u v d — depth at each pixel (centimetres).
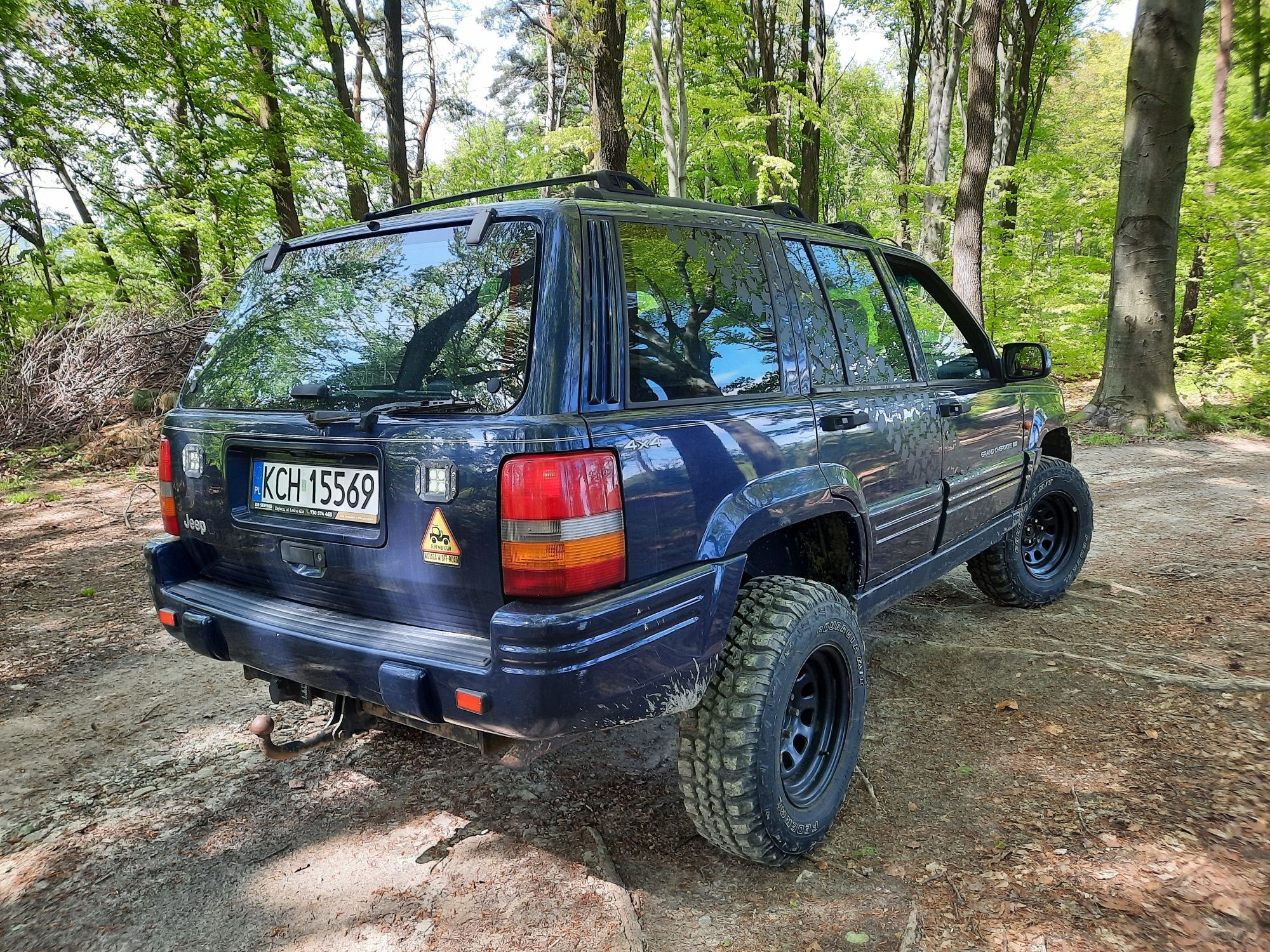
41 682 364
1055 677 331
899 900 206
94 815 260
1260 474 720
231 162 1291
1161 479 719
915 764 273
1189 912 195
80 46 1160
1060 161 1391
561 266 186
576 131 1071
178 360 1060
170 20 1198
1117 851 220
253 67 1259
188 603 237
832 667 240
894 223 2145
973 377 361
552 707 168
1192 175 1156
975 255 1258
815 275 272
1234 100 1691
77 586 507
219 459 235
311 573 214
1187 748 273
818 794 230
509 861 229
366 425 192
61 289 1323
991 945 188
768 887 215
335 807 261
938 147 1859
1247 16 1525
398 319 208
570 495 170
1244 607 401
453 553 179
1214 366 1164
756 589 225
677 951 192
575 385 180
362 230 228
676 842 237
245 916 210
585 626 169
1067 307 1327
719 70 2003
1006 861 219
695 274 223
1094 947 185
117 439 947
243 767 287
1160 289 950
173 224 1236
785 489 225
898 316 311
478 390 185
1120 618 397
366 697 195
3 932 207
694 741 206
